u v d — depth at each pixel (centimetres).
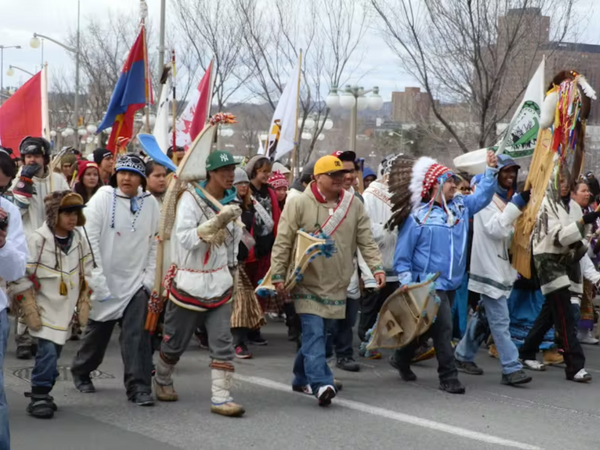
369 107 1739
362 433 664
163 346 726
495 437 663
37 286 682
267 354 982
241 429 667
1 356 526
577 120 869
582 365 880
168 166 720
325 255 720
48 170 911
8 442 523
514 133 979
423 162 809
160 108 1173
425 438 655
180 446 620
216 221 682
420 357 872
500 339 849
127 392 739
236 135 3641
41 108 1137
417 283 793
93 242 699
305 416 709
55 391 768
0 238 502
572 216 907
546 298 916
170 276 706
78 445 615
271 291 747
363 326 968
